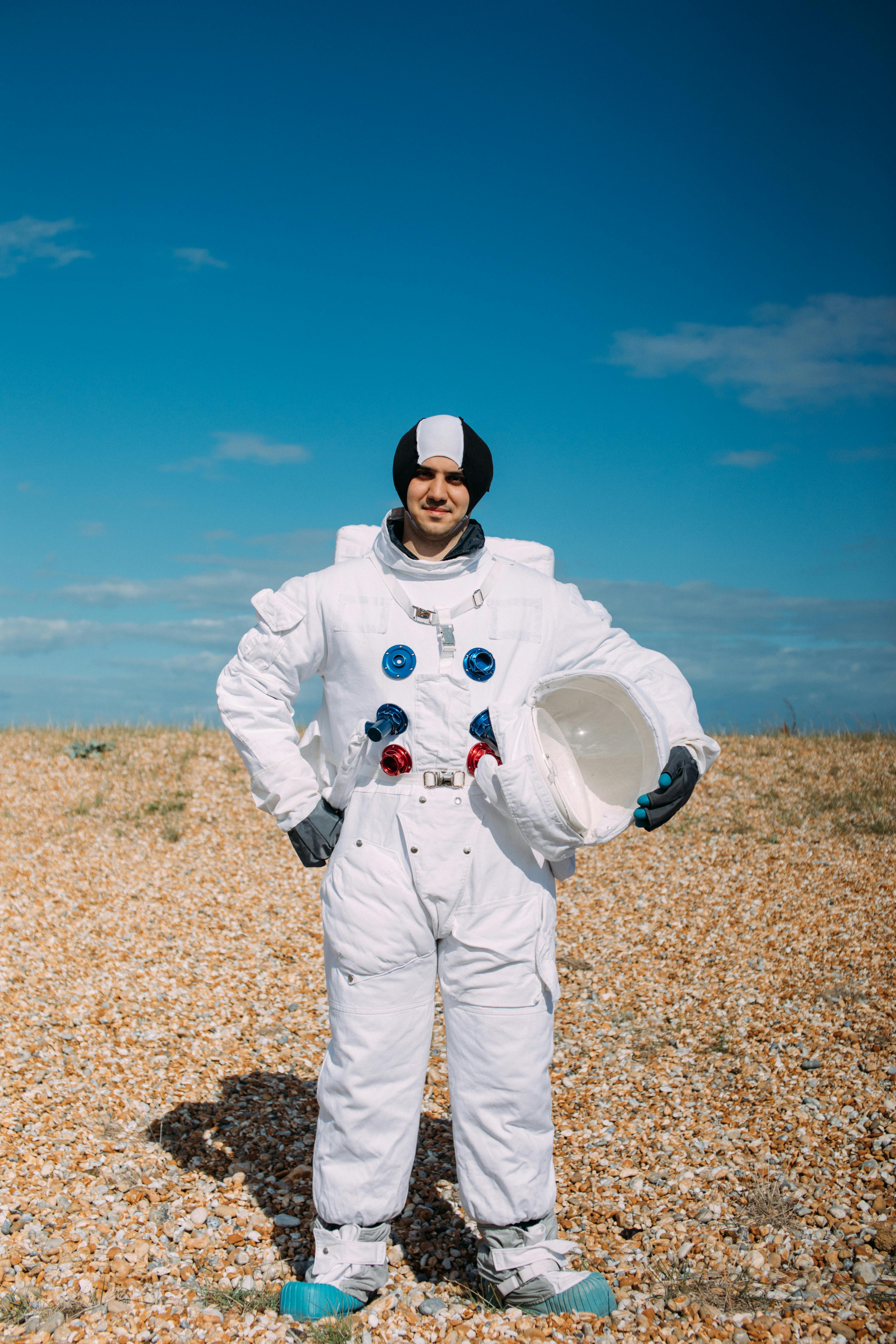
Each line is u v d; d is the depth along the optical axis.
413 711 2.96
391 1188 2.96
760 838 8.89
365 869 2.93
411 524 3.09
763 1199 3.67
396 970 2.92
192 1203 3.67
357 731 2.94
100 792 10.74
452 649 2.99
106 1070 4.85
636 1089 4.80
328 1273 2.94
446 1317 2.94
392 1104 2.94
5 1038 5.11
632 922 7.36
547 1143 2.99
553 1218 3.05
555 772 2.93
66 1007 5.64
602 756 3.05
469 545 3.09
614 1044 5.37
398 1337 2.84
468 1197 2.95
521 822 2.82
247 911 7.82
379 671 3.00
